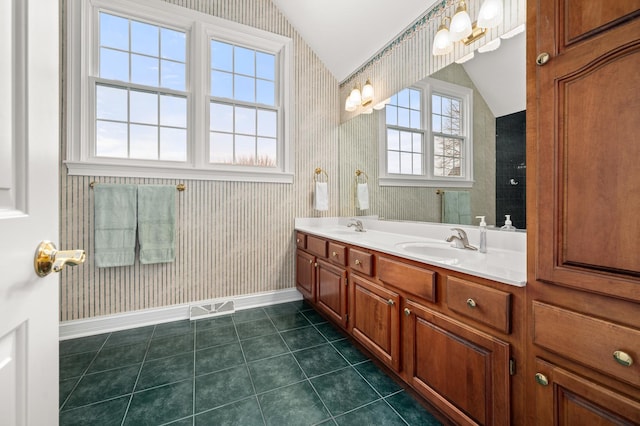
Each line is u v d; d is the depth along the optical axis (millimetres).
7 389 475
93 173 2035
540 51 843
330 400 1387
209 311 2391
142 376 1568
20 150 514
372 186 2518
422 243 1744
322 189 2820
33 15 547
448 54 1773
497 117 1486
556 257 816
